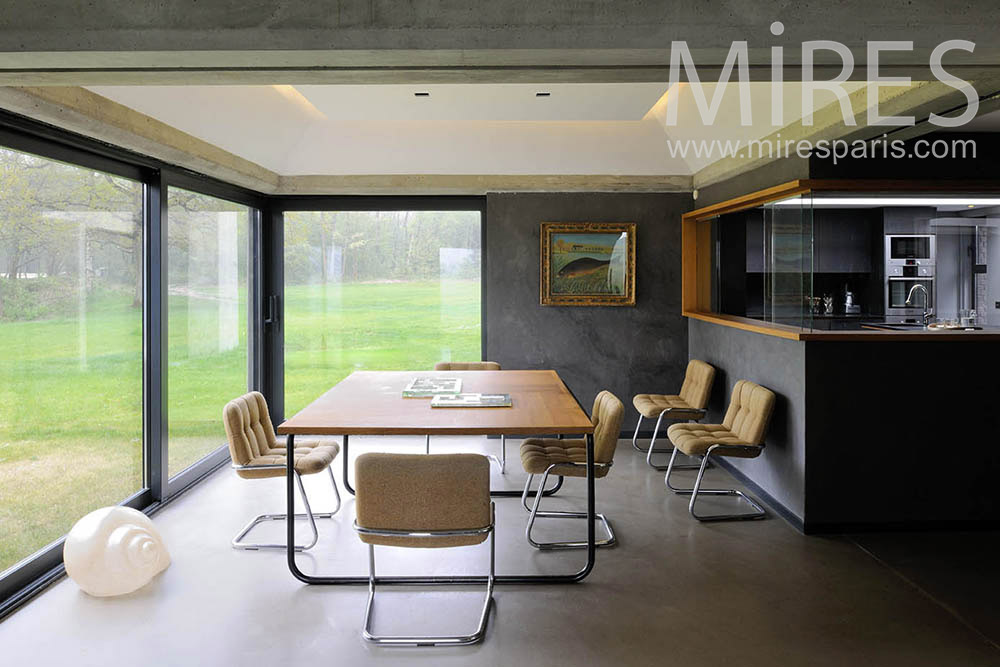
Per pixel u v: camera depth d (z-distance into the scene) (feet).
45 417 12.38
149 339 15.80
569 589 11.87
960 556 13.25
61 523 12.84
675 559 13.12
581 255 22.84
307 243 23.48
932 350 14.40
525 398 14.38
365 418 12.34
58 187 12.70
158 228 15.75
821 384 14.38
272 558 13.16
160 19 8.17
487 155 21.58
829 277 16.20
